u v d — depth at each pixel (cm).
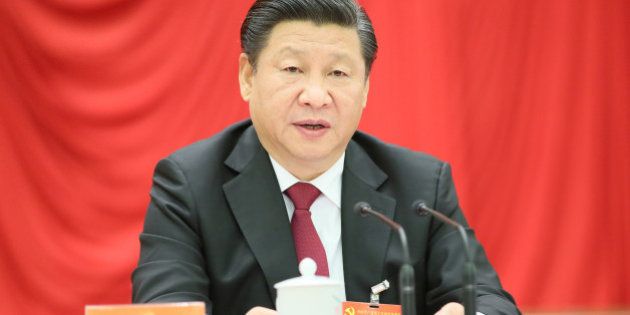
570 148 1080
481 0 1052
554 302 1061
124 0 944
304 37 422
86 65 930
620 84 1099
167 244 443
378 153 504
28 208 912
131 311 316
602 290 1077
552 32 1077
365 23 439
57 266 917
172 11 960
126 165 939
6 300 902
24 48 914
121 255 930
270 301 439
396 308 362
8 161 908
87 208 928
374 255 459
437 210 485
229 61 973
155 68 953
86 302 920
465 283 334
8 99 910
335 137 434
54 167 922
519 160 1062
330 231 469
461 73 1039
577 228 1075
